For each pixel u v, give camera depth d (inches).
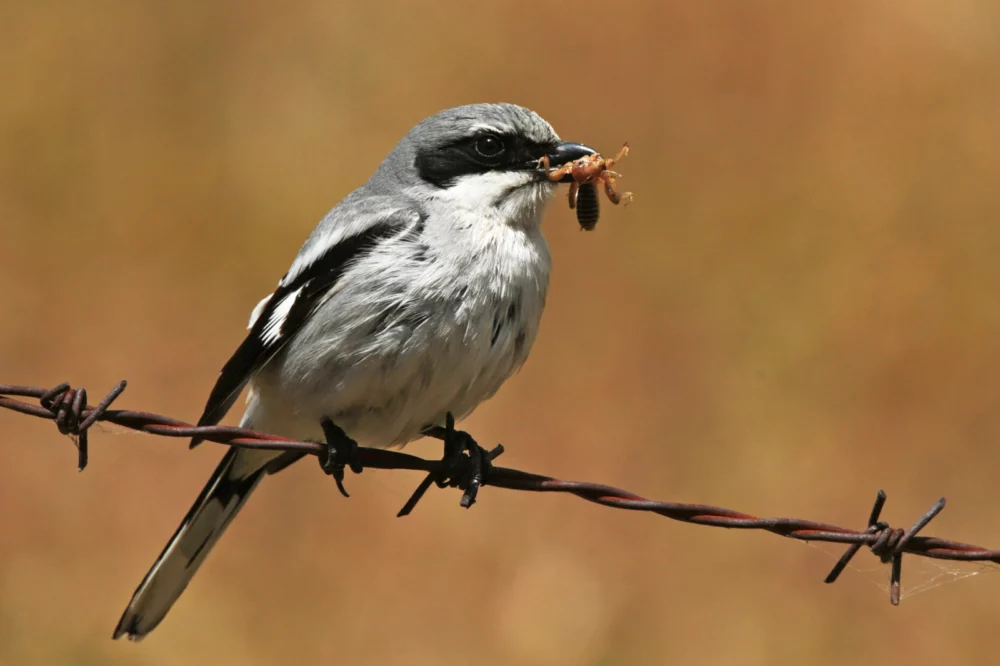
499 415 486.9
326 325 276.4
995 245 544.7
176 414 481.4
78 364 497.4
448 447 275.6
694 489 468.4
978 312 526.3
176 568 294.8
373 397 279.1
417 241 278.1
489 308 278.7
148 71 603.2
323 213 556.1
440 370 276.5
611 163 302.4
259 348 285.1
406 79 604.1
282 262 544.7
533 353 509.0
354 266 275.4
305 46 610.2
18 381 488.7
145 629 291.3
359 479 447.8
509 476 268.5
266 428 303.6
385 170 311.6
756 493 466.3
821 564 432.8
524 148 299.7
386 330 272.1
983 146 575.5
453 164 299.3
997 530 450.0
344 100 595.2
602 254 543.8
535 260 289.6
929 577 419.8
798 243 549.0
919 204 558.3
